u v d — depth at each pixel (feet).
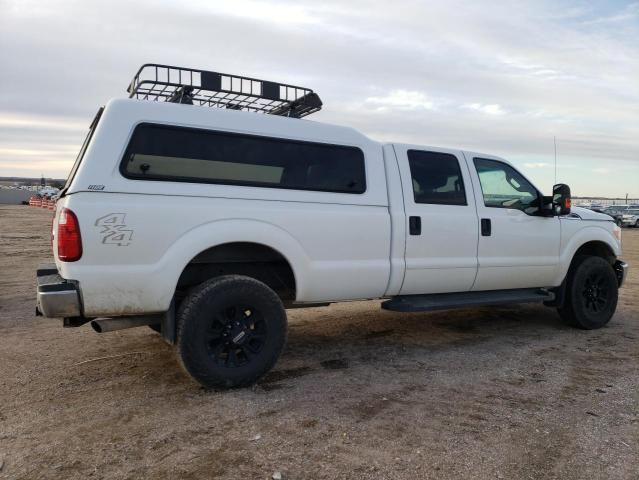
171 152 12.66
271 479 9.02
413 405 12.44
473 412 12.06
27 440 10.43
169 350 16.56
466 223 17.16
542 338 19.01
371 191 15.47
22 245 51.47
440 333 19.61
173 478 9.03
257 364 13.34
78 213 11.47
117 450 10.02
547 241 19.12
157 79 14.11
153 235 12.15
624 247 61.00
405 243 15.93
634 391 13.55
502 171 18.69
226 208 13.07
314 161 14.67
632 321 22.06
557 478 9.23
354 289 15.17
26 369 14.74
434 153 17.12
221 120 13.42
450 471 9.38
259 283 13.41
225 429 10.98
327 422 11.39
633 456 10.06
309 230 14.21
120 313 12.05
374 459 9.77
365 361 15.98
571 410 12.25
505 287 18.58
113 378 14.05
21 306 23.32
